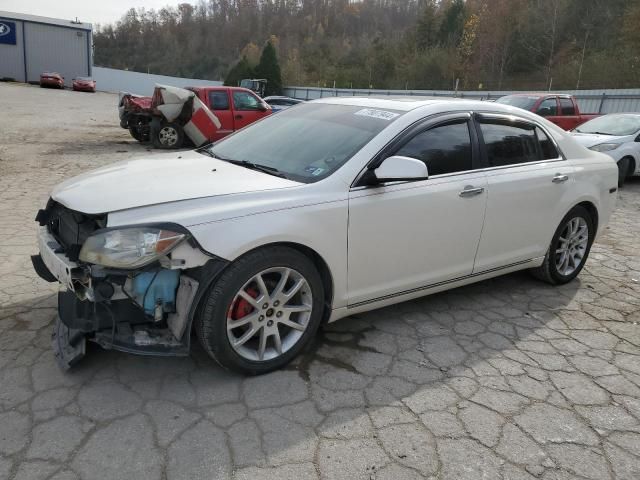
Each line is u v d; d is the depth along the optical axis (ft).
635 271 16.98
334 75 220.43
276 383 9.60
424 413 8.96
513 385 9.98
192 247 8.52
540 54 165.78
